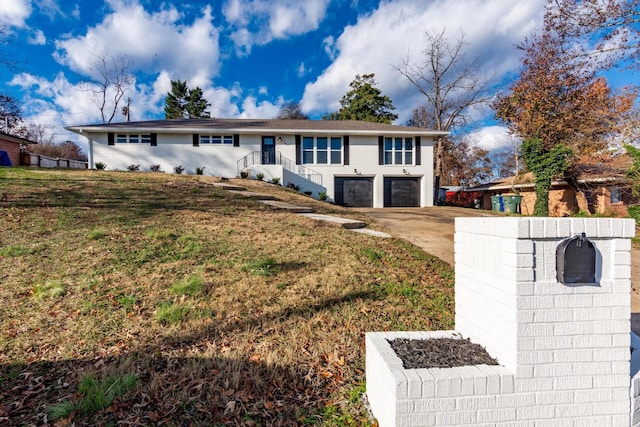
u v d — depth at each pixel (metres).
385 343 2.19
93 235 5.50
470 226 2.28
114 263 4.54
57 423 1.93
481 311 2.14
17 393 2.20
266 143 18.31
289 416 2.09
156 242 5.45
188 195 10.12
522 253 1.77
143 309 3.40
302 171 18.33
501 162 34.91
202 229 6.45
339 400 2.27
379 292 4.14
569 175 15.91
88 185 10.06
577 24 11.99
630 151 11.49
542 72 16.25
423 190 18.98
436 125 25.38
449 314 3.70
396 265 5.36
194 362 2.55
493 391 1.75
